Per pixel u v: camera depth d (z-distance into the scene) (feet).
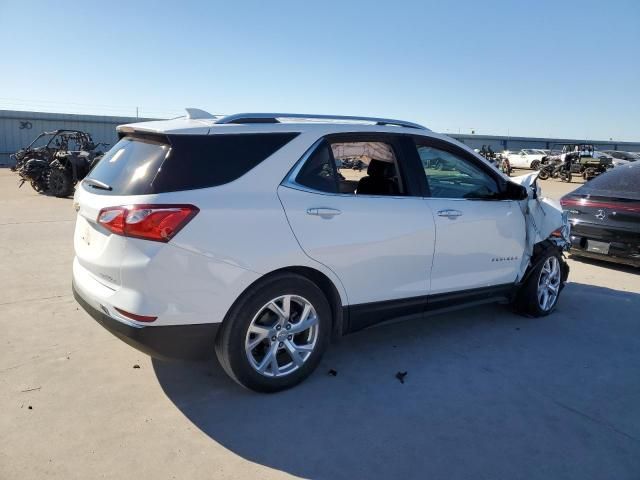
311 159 11.50
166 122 11.12
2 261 21.30
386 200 12.46
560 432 10.19
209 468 8.80
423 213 12.96
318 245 11.15
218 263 10.00
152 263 9.49
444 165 13.98
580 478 8.86
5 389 11.07
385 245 12.21
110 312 9.95
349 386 11.76
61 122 105.09
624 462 9.31
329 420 10.35
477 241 14.24
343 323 12.14
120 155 11.15
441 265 13.53
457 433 10.05
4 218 32.40
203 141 10.36
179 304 9.77
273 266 10.59
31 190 51.42
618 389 12.03
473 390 11.78
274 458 9.13
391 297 12.65
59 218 32.91
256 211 10.40
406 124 13.88
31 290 17.54
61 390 11.11
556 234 16.79
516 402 11.30
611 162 90.84
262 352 11.18
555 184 85.87
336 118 13.02
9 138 99.55
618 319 16.84
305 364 11.51
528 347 14.32
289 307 11.05
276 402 10.96
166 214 9.52
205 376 11.96
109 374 11.89
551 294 16.94
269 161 10.90
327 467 8.95
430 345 14.25
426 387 11.84
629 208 22.39
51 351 12.95
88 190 10.98
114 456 9.00
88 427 9.81
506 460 9.26
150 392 11.18
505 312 17.22
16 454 8.94
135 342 9.79
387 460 9.17
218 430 9.89
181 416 10.32
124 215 9.55
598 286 20.83
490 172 15.08
